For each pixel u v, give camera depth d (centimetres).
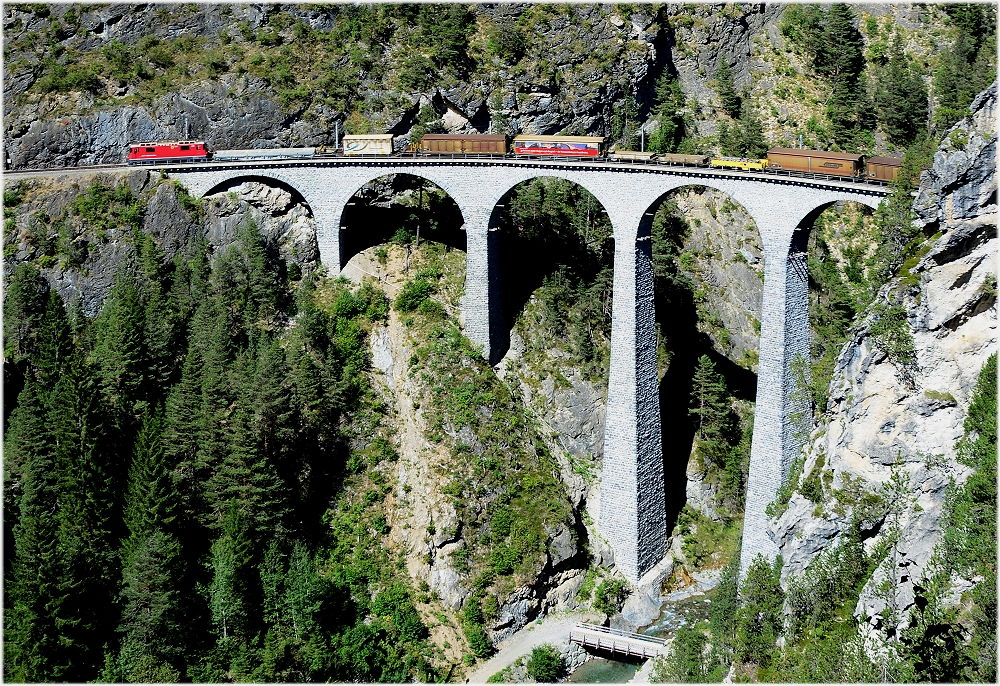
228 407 14025
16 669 12031
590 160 14712
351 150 16338
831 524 11012
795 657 10538
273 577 13125
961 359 10325
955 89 19275
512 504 14688
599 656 13938
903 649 9469
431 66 17775
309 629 13038
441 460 14688
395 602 13800
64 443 12862
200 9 17875
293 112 17162
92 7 17650
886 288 11181
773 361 13325
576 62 18225
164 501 12812
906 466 10519
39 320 14575
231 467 13500
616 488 14838
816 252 17600
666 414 16250
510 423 15250
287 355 14975
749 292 17538
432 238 16650
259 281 15625
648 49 18612
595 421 15925
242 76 17150
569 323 16262
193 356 14138
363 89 17638
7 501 13000
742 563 13800
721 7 19538
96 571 12519
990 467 9569
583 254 16788
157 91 16962
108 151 16788
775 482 13375
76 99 16825
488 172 15150
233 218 16088
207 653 12681
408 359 15412
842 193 12606
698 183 13612
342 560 14112
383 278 16150
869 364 10912
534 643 13950
